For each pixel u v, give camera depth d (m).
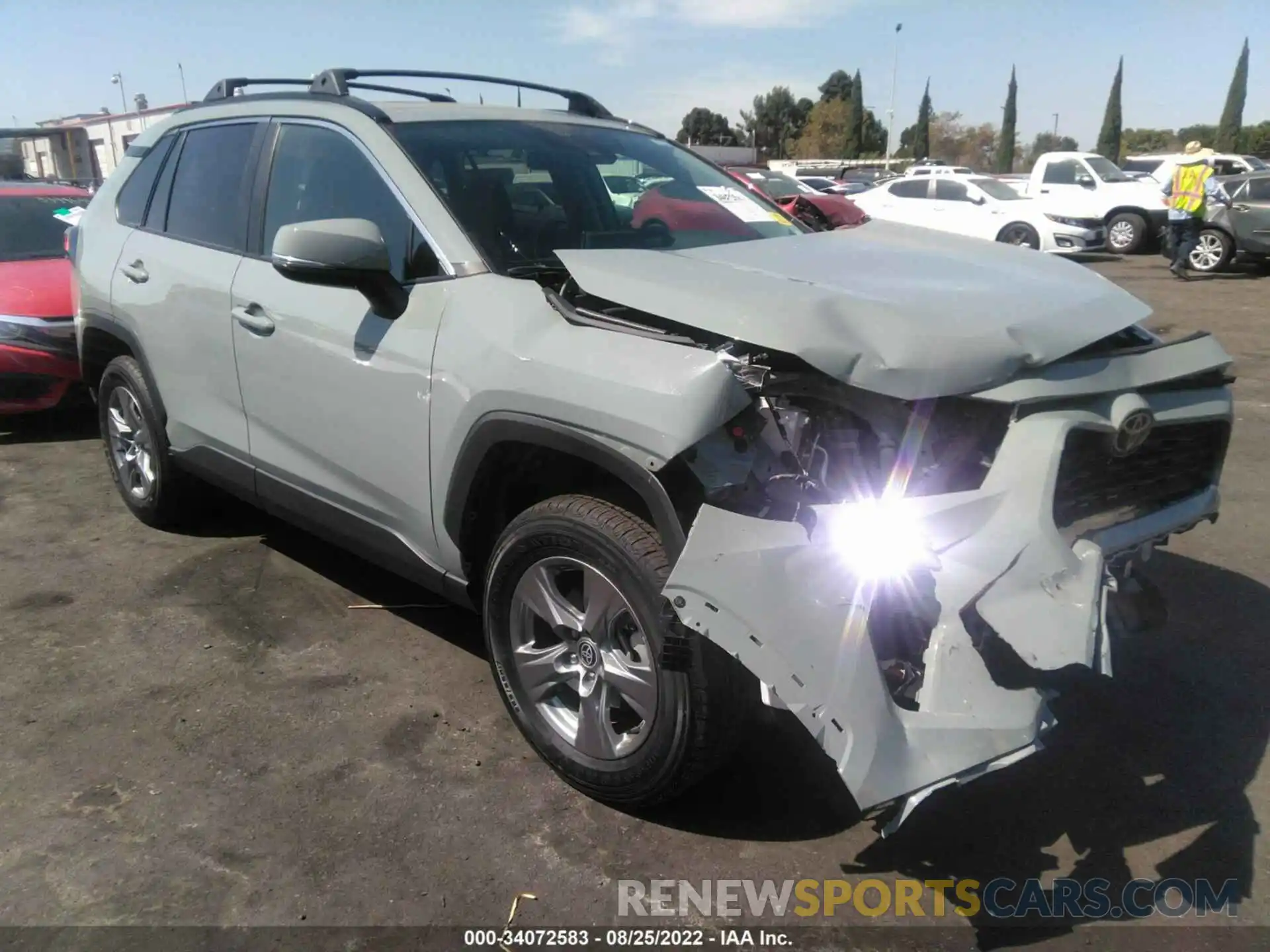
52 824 2.71
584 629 2.67
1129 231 18.62
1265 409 7.04
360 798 2.82
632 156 3.83
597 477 2.77
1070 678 3.46
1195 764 3.01
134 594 4.07
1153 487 2.81
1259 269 16.09
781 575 2.22
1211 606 4.02
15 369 5.95
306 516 3.63
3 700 3.30
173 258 4.04
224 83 4.35
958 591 2.29
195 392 4.00
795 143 79.06
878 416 2.48
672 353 2.40
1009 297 2.72
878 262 3.05
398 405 3.04
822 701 2.16
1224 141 67.25
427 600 4.04
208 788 2.86
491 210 3.19
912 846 2.66
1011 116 70.81
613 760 2.67
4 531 4.75
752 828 2.71
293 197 3.57
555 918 2.40
